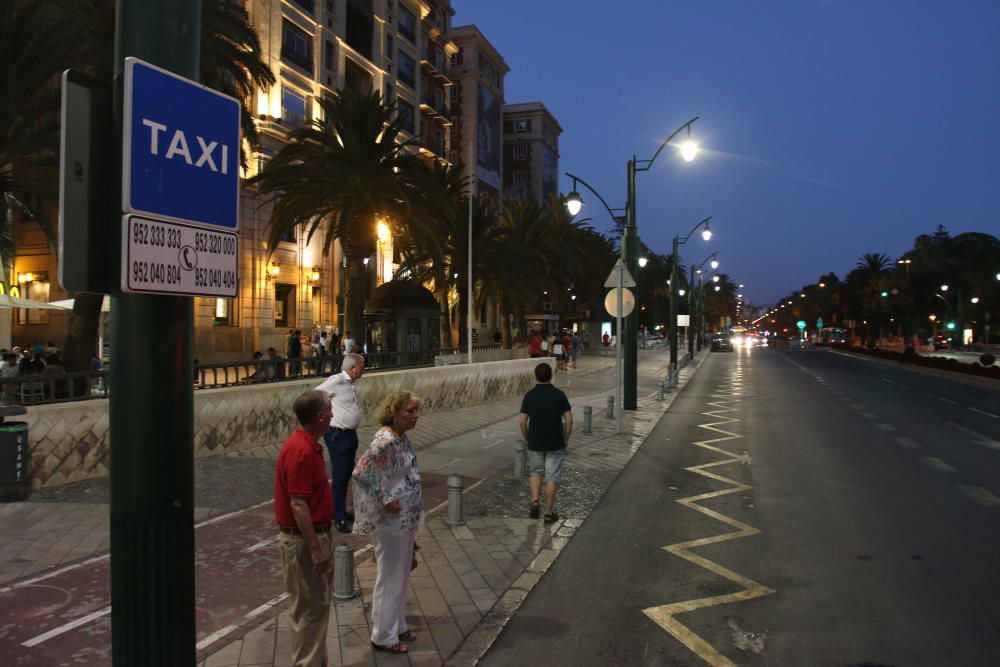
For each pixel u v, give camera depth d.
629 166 17.75
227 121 2.62
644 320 85.19
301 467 3.45
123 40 2.41
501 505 7.92
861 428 14.60
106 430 8.51
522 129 87.38
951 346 81.69
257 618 4.57
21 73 13.95
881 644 4.43
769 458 11.09
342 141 21.50
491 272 33.34
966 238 94.56
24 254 29.33
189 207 2.47
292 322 35.09
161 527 2.38
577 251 45.91
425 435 12.91
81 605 4.76
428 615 4.80
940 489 8.87
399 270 32.09
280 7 33.88
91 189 2.31
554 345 33.59
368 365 23.50
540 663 4.14
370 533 4.18
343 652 4.17
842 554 6.25
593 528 7.06
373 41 44.25
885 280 87.06
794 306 163.12
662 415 16.88
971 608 5.02
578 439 12.95
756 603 5.10
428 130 56.16
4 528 6.43
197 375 13.15
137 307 2.37
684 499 8.31
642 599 5.17
